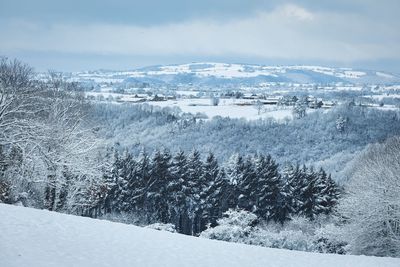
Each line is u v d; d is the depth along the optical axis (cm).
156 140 15662
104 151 4800
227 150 15538
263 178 6812
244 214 4328
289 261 1798
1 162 3400
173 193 6600
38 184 3812
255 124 17375
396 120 16825
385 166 4716
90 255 1462
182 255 1677
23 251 1367
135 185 6406
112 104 17612
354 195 4694
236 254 1816
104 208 6406
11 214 1867
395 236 4081
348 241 4409
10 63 4169
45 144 3762
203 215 6769
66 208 4128
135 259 1516
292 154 15725
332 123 16562
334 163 13925
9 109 3616
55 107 4103
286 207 6981
